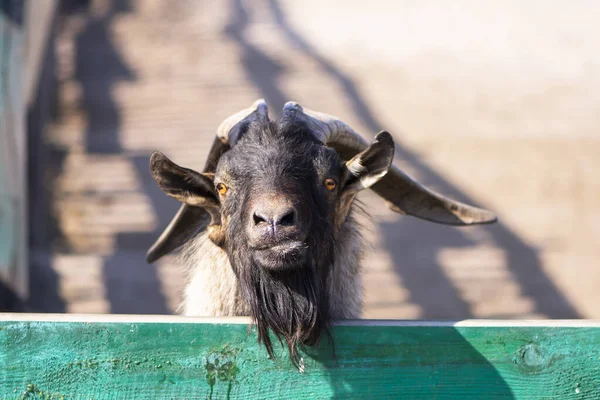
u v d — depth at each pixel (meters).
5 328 3.63
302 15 19.11
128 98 17.47
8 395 3.62
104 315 3.74
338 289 4.77
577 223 14.29
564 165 15.14
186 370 3.69
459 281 13.41
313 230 4.01
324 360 3.77
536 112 16.12
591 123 15.84
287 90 17.11
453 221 5.49
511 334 3.72
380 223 14.00
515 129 15.84
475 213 5.39
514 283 13.41
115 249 14.84
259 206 3.81
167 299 13.31
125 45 18.69
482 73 17.09
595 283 13.40
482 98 16.53
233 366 3.72
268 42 18.41
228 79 17.59
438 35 18.08
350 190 4.26
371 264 13.48
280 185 3.91
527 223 14.31
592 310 13.09
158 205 15.24
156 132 16.62
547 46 17.48
